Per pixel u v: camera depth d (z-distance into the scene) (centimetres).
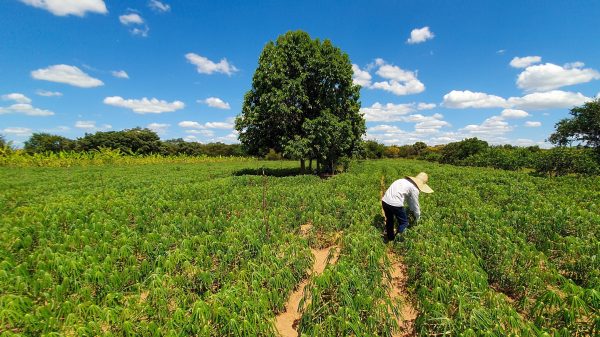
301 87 1975
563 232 653
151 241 612
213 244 585
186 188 1273
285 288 496
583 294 380
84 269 485
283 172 2544
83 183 1656
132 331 355
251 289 468
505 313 375
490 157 3189
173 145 8106
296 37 2112
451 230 697
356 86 2255
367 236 633
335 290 427
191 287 487
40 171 2780
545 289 454
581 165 1869
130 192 1236
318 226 791
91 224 706
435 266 490
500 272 519
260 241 632
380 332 401
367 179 1608
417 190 705
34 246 630
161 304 404
